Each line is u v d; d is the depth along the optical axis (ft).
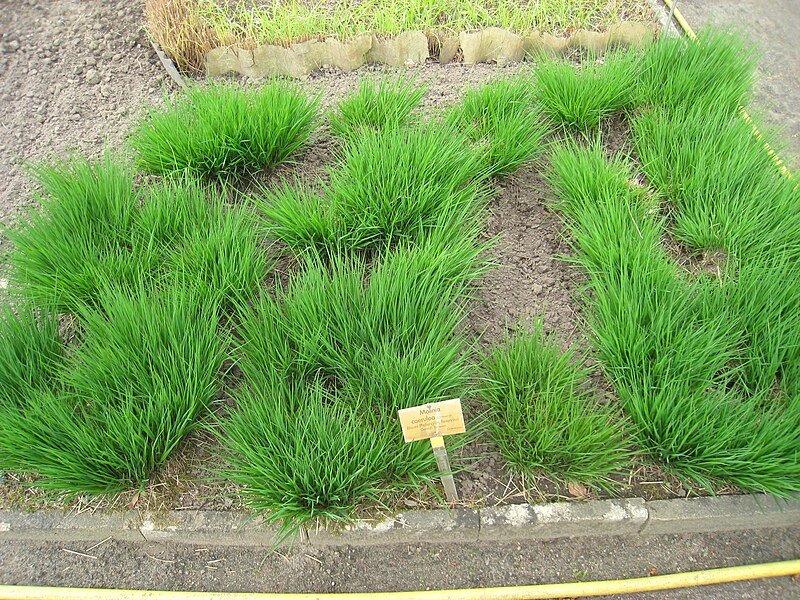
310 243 5.50
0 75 7.62
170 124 6.07
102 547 4.59
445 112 6.65
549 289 5.58
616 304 5.01
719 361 4.81
